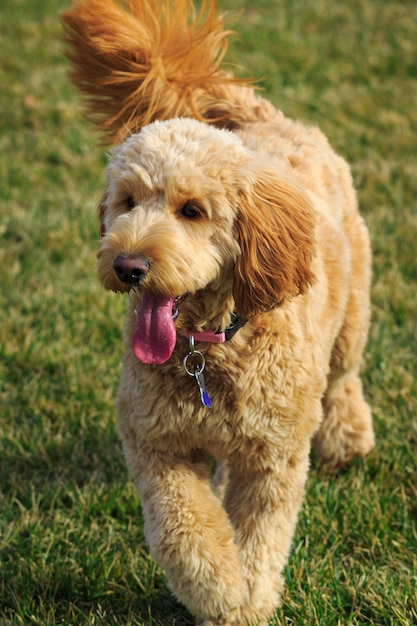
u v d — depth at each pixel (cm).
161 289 361
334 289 466
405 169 843
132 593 431
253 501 412
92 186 853
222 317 391
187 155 379
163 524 389
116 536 464
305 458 418
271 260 389
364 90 1016
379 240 737
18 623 409
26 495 500
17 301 673
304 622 403
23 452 530
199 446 407
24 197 832
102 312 650
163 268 359
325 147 534
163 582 439
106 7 501
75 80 533
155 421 394
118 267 357
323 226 468
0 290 689
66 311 657
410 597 409
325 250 465
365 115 957
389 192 811
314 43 1145
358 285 515
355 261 516
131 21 504
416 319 644
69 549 456
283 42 1145
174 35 510
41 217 796
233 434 395
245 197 385
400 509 473
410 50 1107
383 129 934
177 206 375
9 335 632
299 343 402
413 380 574
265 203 390
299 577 434
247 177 385
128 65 505
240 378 387
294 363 396
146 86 503
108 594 432
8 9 1300
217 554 385
